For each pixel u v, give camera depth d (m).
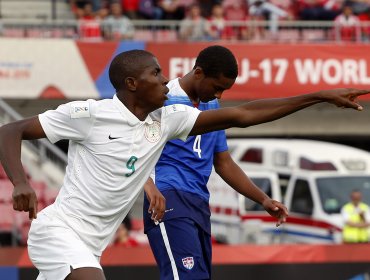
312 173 56.59
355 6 65.44
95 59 56.91
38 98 57.62
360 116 68.88
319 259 36.72
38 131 17.86
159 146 18.36
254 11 64.94
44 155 59.47
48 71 56.91
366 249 36.91
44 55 56.97
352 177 56.91
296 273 36.62
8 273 35.16
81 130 17.95
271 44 57.62
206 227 22.91
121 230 48.91
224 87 22.02
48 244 17.98
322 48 57.81
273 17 64.62
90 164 18.12
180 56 56.72
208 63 21.83
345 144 77.00
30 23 60.97
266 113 17.86
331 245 36.81
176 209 22.41
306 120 69.25
